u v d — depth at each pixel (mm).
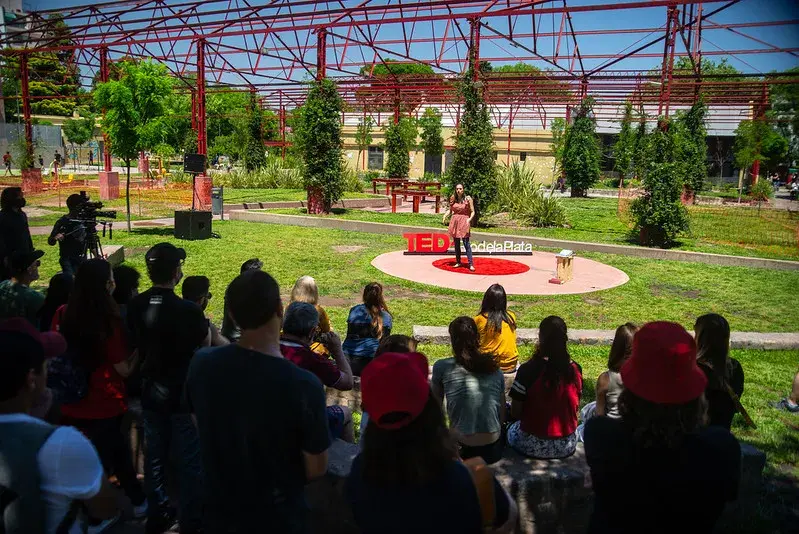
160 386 3469
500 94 38344
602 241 17391
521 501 3574
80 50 29719
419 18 19953
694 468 1886
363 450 1861
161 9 24766
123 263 12695
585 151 35625
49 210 21906
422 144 41562
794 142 24500
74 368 3381
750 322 9617
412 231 18109
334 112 21375
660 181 16359
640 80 29016
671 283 12367
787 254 15695
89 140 56312
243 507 2258
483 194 20000
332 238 17031
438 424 1813
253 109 39812
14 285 4637
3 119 43469
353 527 3260
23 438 1982
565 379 3793
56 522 2004
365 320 5613
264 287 2281
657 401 1925
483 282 11984
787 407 5977
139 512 3791
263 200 26266
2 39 29344
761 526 3895
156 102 16484
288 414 2209
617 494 1975
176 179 36281
